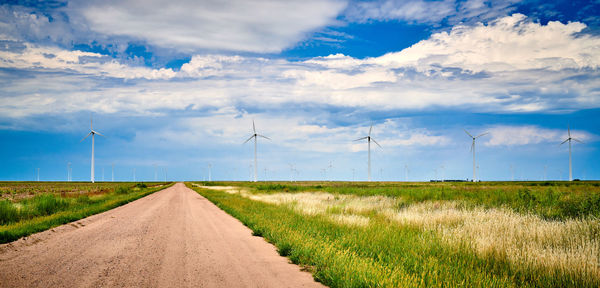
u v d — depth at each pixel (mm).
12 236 11039
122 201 29953
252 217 15859
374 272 6254
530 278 6535
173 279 6430
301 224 12734
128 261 7969
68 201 25219
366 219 13688
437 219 13133
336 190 38781
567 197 15867
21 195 44938
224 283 6195
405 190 28281
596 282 6031
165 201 33062
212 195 41250
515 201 16828
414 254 7848
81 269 7172
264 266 7539
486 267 7016
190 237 11594
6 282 6141
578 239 8750
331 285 6035
